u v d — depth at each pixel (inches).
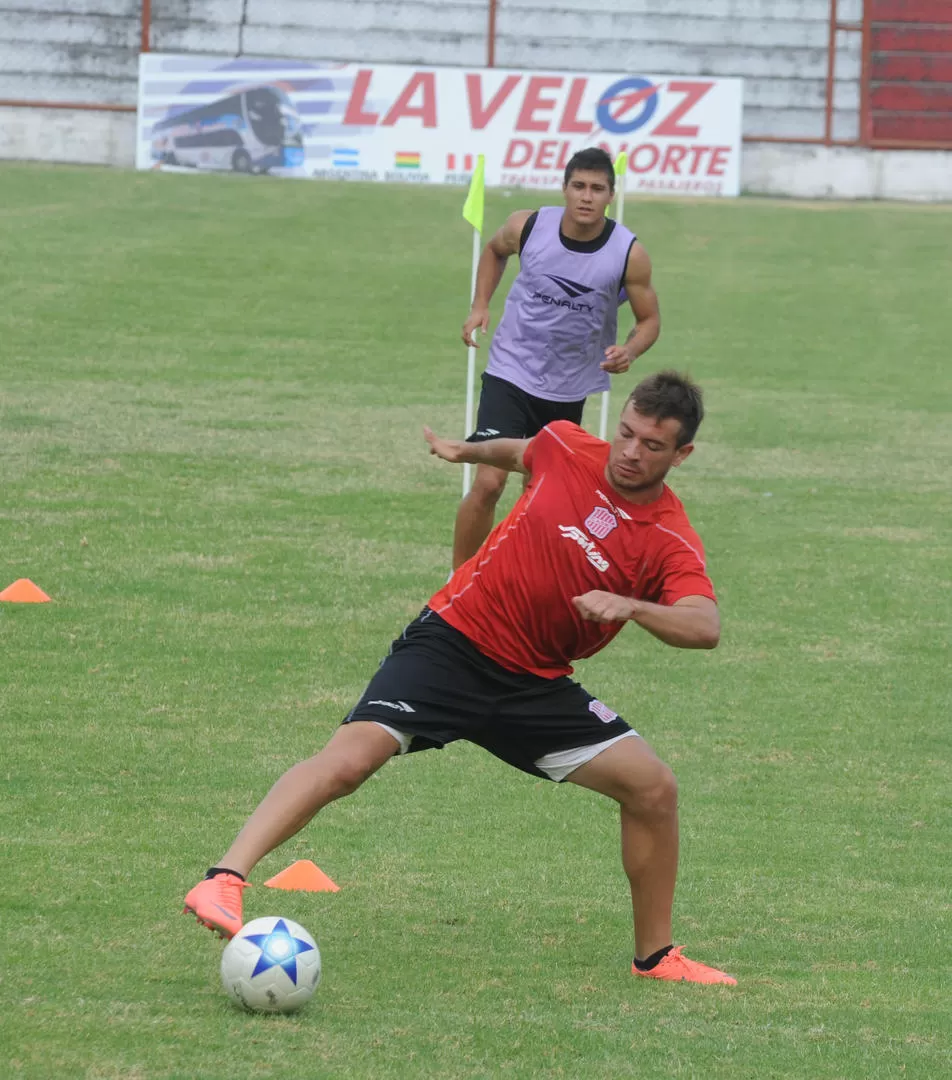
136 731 1143.0
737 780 1153.4
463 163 4859.7
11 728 1127.0
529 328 1256.2
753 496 2167.8
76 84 4985.2
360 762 688.4
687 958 762.2
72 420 2311.8
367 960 728.3
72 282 3440.0
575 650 714.8
